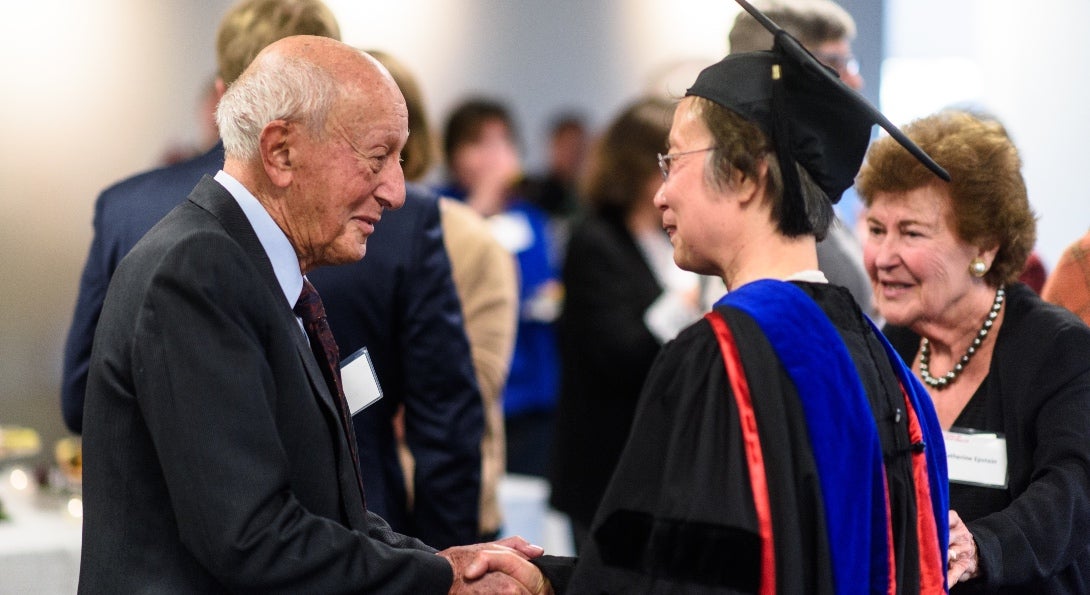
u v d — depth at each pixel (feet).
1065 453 6.52
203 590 5.48
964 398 7.09
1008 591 6.62
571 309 11.82
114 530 5.46
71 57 20.51
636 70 26.68
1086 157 18.38
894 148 6.92
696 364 5.23
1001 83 19.43
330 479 5.72
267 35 7.61
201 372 5.28
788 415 5.11
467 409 8.64
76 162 20.53
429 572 5.77
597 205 12.07
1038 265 9.12
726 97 5.39
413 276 8.34
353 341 8.25
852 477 5.13
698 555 4.97
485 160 18.04
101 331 5.60
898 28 22.31
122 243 7.64
